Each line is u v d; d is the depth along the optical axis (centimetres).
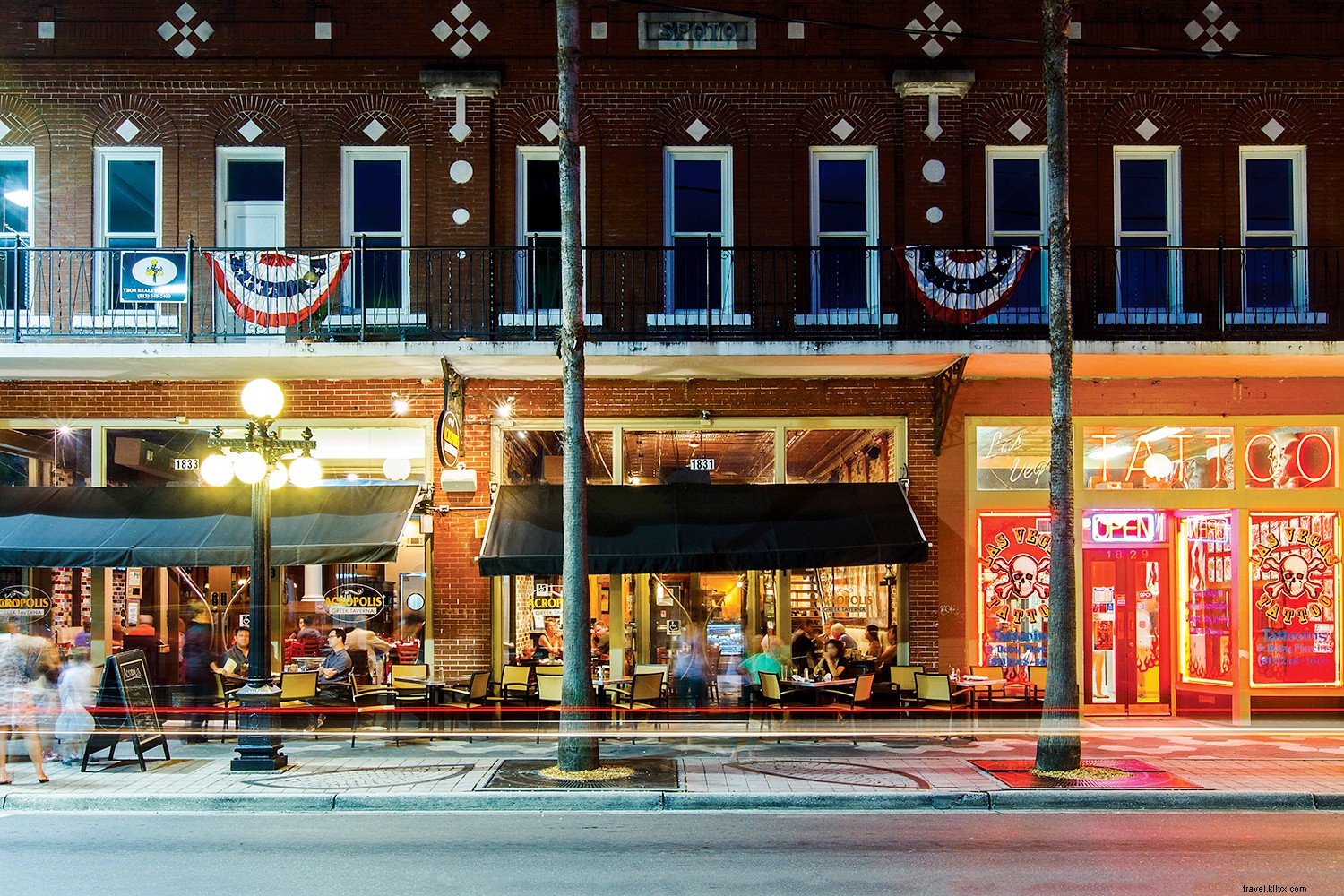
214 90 1543
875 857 870
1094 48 1555
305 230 1532
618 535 1429
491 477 1548
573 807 1078
